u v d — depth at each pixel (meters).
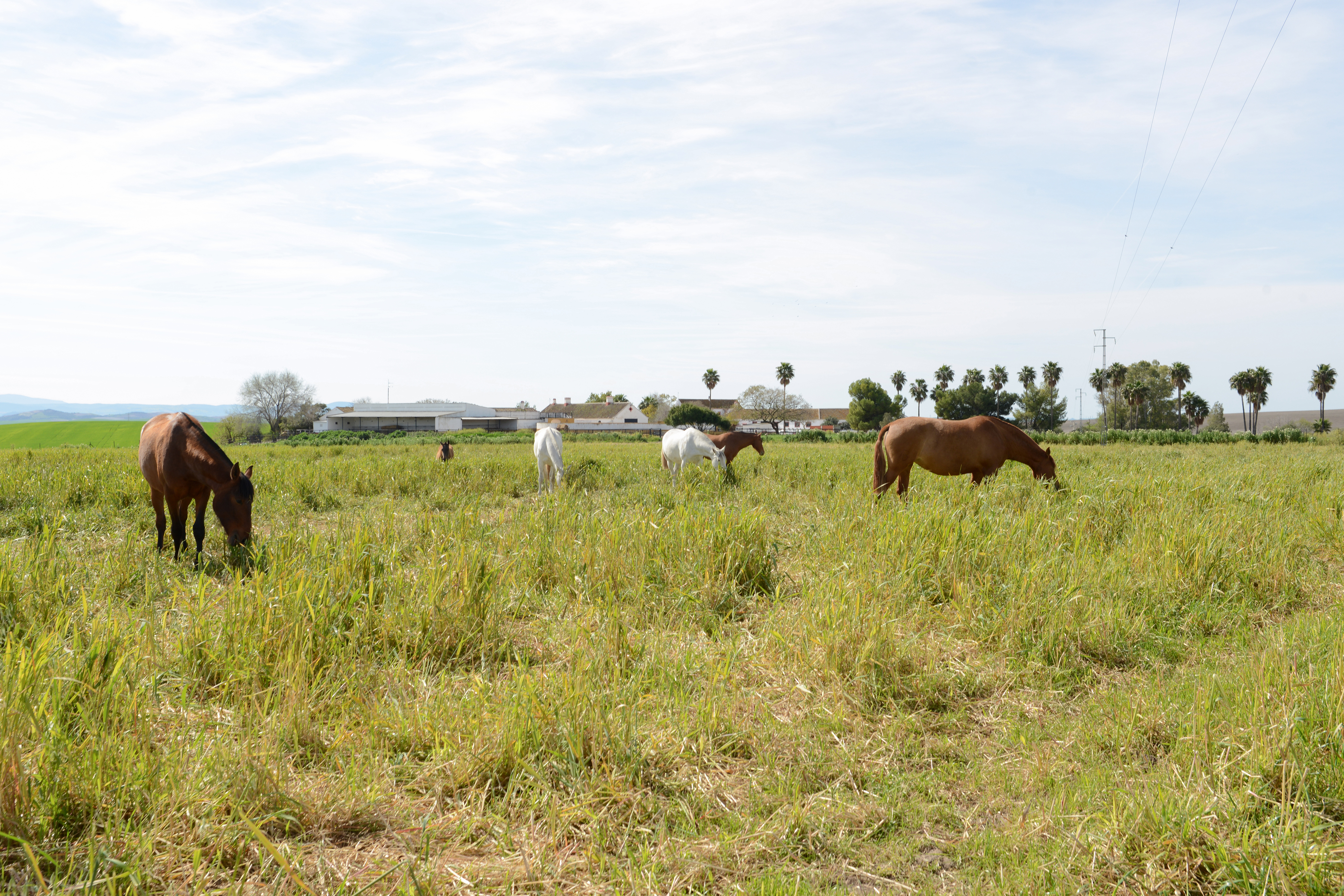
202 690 4.15
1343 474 13.12
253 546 6.99
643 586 6.01
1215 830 2.83
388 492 13.06
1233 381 95.31
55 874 2.51
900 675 4.59
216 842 2.76
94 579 6.16
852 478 14.02
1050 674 4.75
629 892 2.67
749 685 4.61
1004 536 7.02
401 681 4.34
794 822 3.13
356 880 2.64
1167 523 7.55
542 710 3.69
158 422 7.80
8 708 3.07
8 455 21.00
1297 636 5.06
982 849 3.00
